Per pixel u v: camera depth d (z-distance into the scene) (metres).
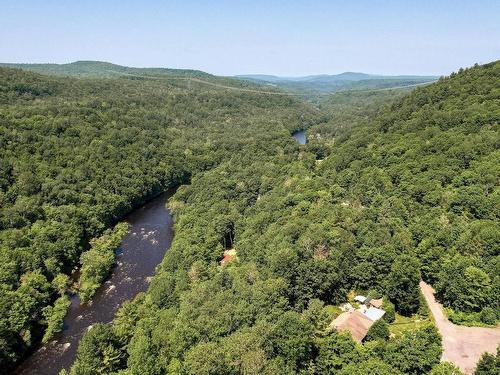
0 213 114.25
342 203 120.00
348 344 58.66
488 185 100.25
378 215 104.31
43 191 133.38
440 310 77.19
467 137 123.19
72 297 101.19
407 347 56.56
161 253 125.56
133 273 112.75
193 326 69.69
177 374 59.12
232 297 78.75
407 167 124.19
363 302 79.38
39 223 118.44
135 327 76.00
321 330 62.00
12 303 85.00
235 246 117.62
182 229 129.62
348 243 87.75
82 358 64.94
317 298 79.19
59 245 112.38
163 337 67.81
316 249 86.56
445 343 67.00
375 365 54.12
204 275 97.12
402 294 76.56
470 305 73.12
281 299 75.75
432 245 88.38
